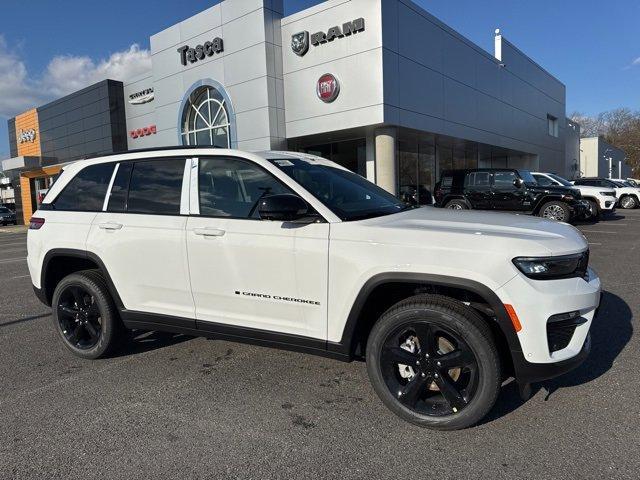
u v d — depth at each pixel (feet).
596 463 8.50
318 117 55.36
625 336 14.75
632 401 10.68
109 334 13.89
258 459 9.00
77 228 14.16
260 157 12.00
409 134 62.39
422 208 13.28
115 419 10.68
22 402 11.69
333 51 53.31
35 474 8.68
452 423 9.62
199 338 16.20
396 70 52.49
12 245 60.34
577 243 9.85
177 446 9.51
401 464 8.71
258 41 56.29
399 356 10.07
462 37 67.21
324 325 10.68
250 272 11.34
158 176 13.28
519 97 88.94
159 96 70.79
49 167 108.27
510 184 48.85
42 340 16.67
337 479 8.34
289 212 10.31
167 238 12.46
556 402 10.80
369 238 10.14
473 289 9.20
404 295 10.91
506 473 8.33
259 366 13.58
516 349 9.10
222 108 62.39
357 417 10.50
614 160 211.00
